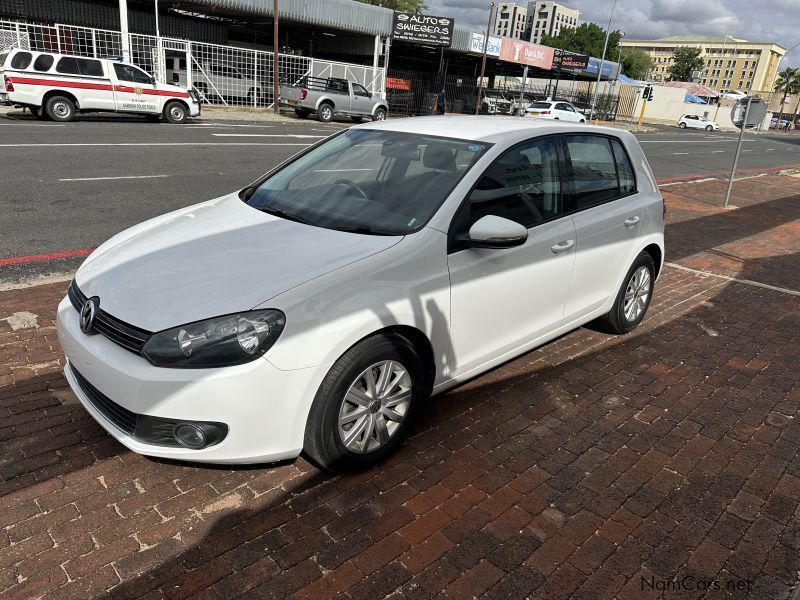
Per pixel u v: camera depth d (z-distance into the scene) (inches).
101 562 95.4
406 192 132.3
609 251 170.4
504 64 1839.3
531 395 155.1
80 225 279.7
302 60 1075.3
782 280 276.8
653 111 2733.8
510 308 140.6
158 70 922.7
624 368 174.1
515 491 118.4
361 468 119.3
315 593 92.4
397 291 113.3
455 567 99.1
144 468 116.8
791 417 152.8
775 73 6368.1
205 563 96.6
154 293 106.0
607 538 107.9
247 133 693.3
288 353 101.0
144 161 448.5
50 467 115.3
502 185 137.3
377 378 116.4
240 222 131.5
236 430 101.3
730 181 474.6
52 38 832.3
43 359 154.5
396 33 1226.0
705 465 130.9
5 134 517.3
